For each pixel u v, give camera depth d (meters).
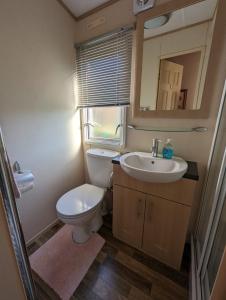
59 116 1.60
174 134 1.32
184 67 1.15
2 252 0.49
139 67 1.30
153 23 1.19
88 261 1.31
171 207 1.13
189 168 1.13
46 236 1.57
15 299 0.56
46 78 1.41
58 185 1.71
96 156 1.59
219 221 0.87
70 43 1.58
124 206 1.36
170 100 1.26
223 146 0.98
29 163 1.39
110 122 1.71
